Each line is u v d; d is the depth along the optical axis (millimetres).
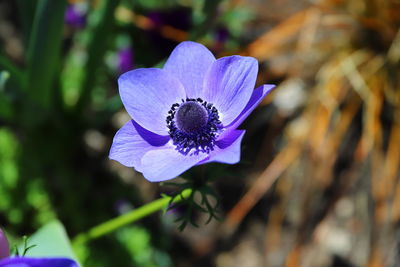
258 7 679
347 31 650
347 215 638
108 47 658
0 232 405
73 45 701
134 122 415
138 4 675
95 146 659
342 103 640
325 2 638
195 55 417
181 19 652
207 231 648
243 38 698
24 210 603
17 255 426
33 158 618
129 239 593
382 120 648
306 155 628
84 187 627
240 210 613
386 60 624
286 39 654
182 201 436
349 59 627
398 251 604
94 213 621
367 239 620
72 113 625
